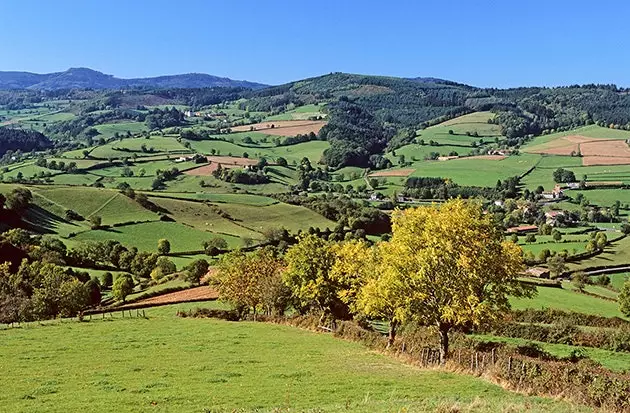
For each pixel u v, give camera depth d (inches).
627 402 1087.0
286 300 3006.9
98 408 1128.8
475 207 1708.9
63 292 3117.6
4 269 3580.2
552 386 1237.7
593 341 2413.9
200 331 2348.7
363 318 2591.0
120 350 1867.6
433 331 1962.4
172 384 1362.0
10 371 1504.7
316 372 1525.6
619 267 5088.6
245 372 1523.1
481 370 1480.1
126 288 3873.0
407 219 1764.3
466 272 1608.0
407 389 1314.0
